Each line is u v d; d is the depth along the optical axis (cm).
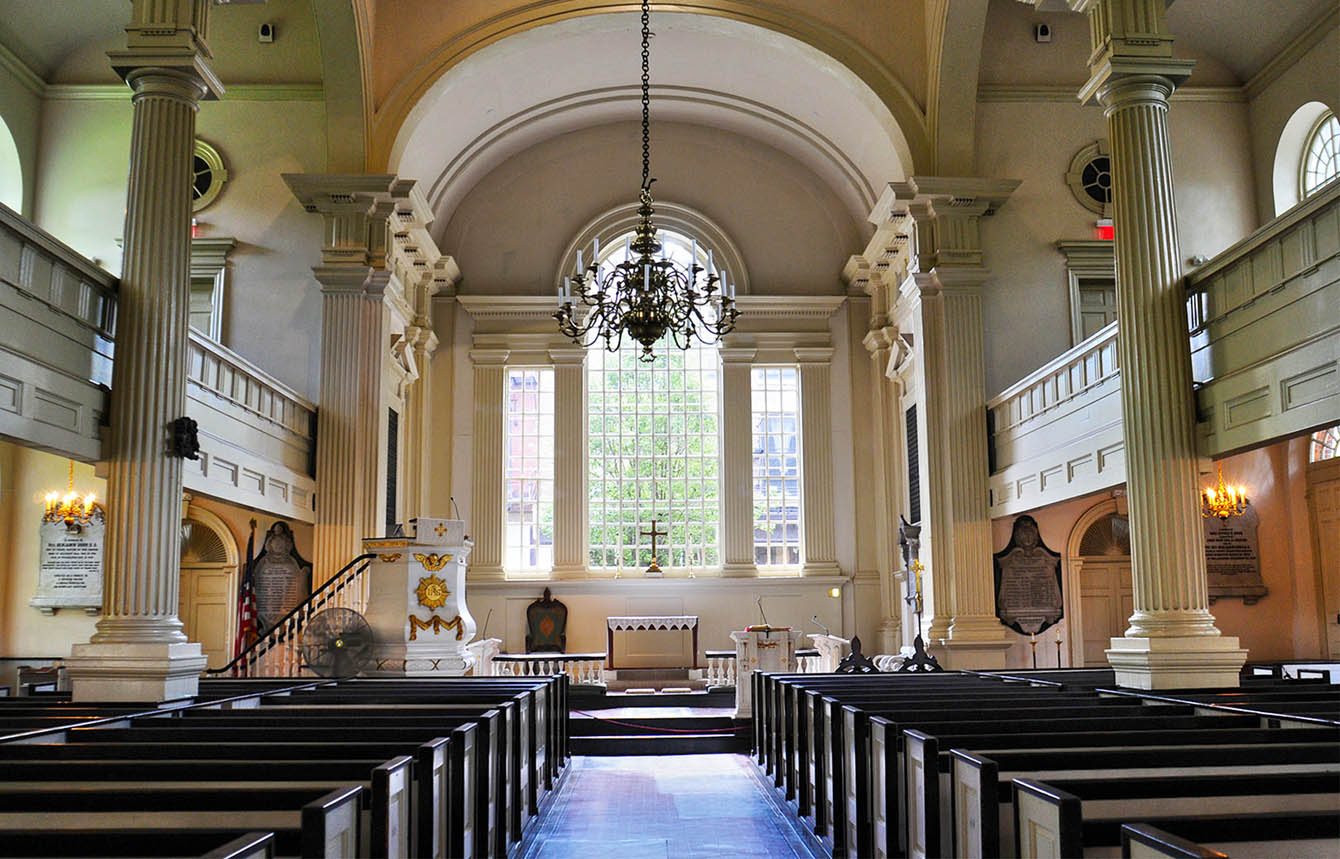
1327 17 1516
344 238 1573
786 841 792
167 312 976
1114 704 802
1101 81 1046
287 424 1440
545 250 2062
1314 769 508
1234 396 953
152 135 991
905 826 578
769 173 2102
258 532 1600
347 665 1170
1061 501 1324
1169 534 977
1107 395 1192
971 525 1566
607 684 1831
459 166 1950
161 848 367
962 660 1526
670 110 2039
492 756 702
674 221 2077
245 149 1680
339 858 395
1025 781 417
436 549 1270
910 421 1845
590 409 2088
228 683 1082
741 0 1645
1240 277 951
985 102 1706
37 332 853
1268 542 1522
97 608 1438
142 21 995
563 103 1967
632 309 1188
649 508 2069
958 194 1606
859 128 1827
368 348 1571
